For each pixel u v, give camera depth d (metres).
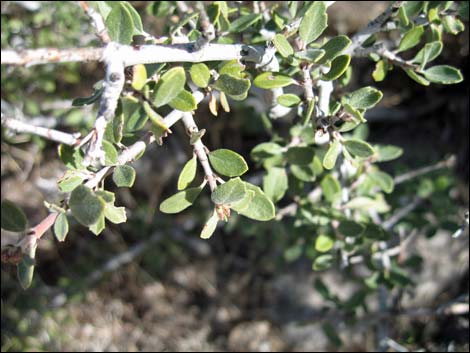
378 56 0.22
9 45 0.34
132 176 0.15
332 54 0.17
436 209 0.31
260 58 0.18
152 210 0.43
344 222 0.24
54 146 0.39
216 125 0.41
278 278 0.43
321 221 0.25
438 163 0.31
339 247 0.27
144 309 0.42
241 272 0.44
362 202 0.25
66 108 0.35
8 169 0.38
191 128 0.17
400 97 0.40
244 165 0.16
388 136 0.41
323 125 0.17
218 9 0.20
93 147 0.14
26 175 0.38
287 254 0.35
